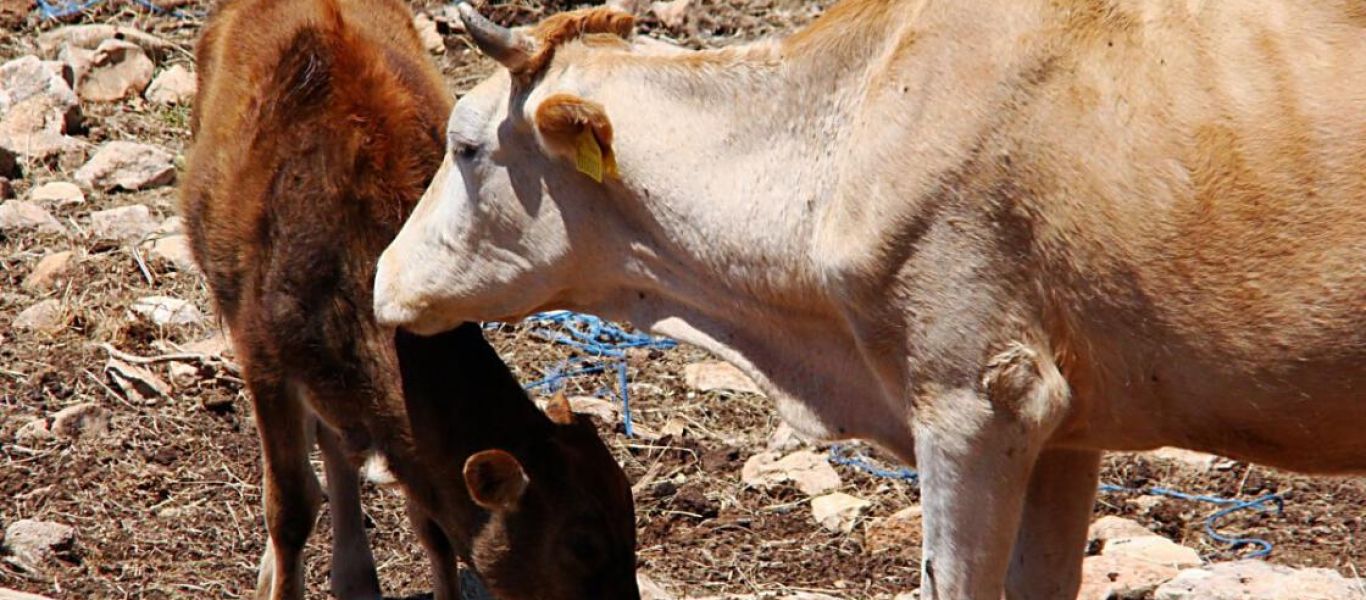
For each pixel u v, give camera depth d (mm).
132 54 22141
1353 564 12945
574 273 10672
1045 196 8789
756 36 23203
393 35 13328
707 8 24172
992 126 8844
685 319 10648
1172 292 8664
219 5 14312
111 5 24250
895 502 14273
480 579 10984
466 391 11055
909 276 9188
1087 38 8727
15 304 16906
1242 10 8531
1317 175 8289
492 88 10602
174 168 19688
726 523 13984
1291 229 8359
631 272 10562
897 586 13000
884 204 9195
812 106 9781
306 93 12023
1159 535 13656
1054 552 10469
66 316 16516
